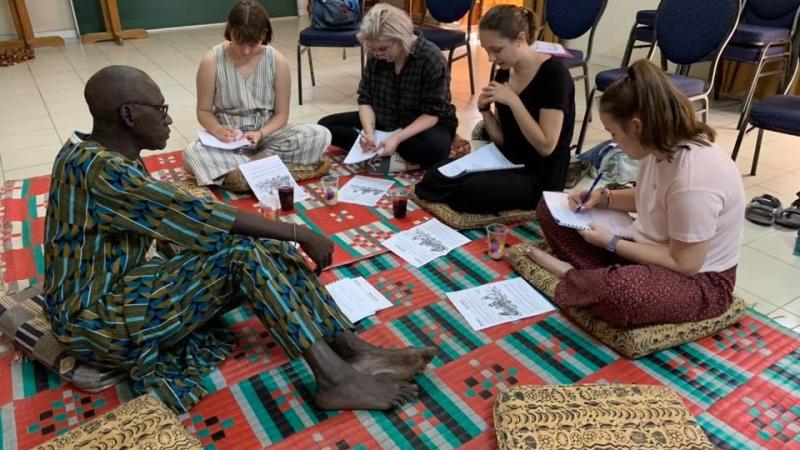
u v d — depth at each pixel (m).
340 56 5.43
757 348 1.67
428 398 1.49
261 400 1.47
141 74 1.35
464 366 1.59
